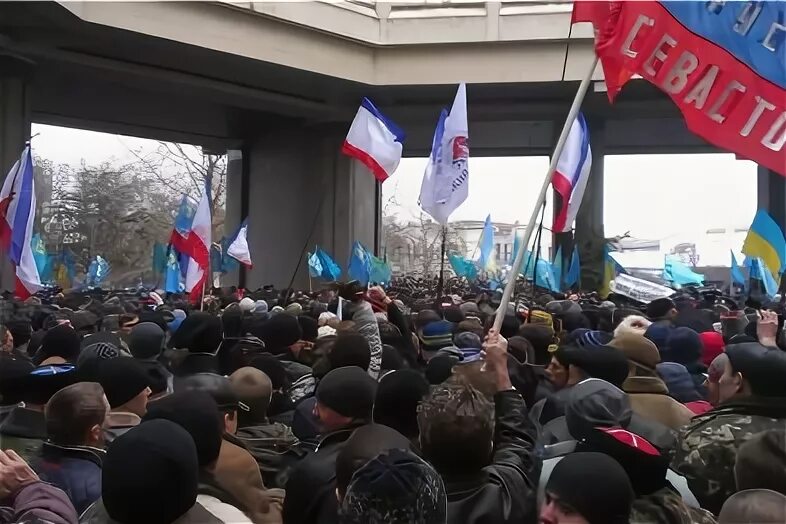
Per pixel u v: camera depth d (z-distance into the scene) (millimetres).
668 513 2857
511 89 26969
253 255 34281
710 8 4719
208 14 22641
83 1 20156
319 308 11992
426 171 8984
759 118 4625
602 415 3129
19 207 8898
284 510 3408
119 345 6617
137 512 2455
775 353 3691
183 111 31391
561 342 7043
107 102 29734
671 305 9344
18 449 4035
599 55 4973
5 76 22406
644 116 29984
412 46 26312
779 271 12562
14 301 11703
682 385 5617
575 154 9484
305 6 24516
